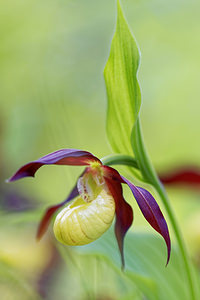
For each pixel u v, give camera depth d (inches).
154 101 44.9
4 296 18.6
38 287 19.8
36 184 30.1
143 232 19.5
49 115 20.5
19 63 38.2
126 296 18.1
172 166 21.1
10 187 27.2
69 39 39.8
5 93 37.7
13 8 38.9
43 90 20.9
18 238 21.1
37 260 20.6
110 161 15.6
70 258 18.1
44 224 16.8
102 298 18.8
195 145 44.4
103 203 15.6
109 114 15.9
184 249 16.4
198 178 21.1
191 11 39.9
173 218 16.3
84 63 40.0
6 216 18.9
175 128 44.9
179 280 18.3
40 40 38.9
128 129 15.9
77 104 39.6
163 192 16.2
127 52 15.3
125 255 18.5
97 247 18.1
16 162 35.3
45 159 14.8
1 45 38.4
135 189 14.9
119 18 15.3
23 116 35.4
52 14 39.4
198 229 21.0
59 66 39.1
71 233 15.2
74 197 16.6
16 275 18.9
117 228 16.1
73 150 15.1
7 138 35.4
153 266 18.5
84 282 18.0
